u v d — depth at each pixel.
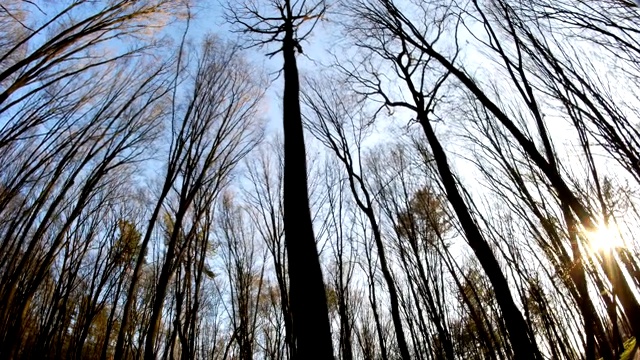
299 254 2.76
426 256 12.89
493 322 16.33
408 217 12.80
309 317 2.46
